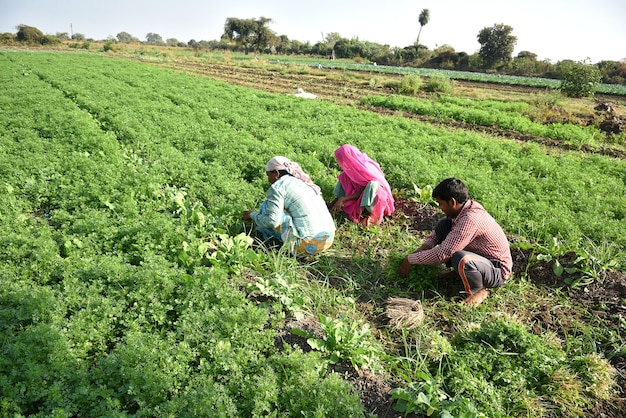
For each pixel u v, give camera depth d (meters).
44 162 8.21
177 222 6.32
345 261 6.12
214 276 4.83
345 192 7.08
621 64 45.62
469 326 4.59
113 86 18.80
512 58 63.62
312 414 3.33
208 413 3.22
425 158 10.31
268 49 95.12
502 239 5.16
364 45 78.62
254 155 9.16
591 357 4.14
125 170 7.97
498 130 15.51
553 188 8.84
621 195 8.70
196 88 20.28
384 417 3.62
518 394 3.79
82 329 3.98
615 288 5.36
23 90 16.11
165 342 3.85
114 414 3.14
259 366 3.82
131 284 4.64
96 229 5.73
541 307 5.26
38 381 3.35
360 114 15.55
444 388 3.85
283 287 4.91
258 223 5.92
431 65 68.31
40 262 4.92
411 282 5.45
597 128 16.58
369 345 4.28
